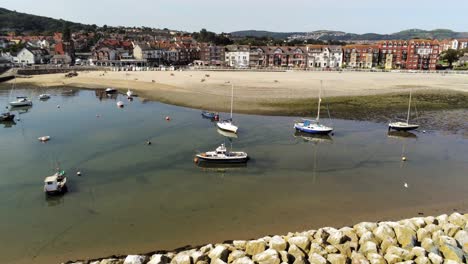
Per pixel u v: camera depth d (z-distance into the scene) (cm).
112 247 2053
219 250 1795
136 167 3372
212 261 1741
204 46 18350
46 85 9912
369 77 11231
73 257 1958
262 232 2212
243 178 3141
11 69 12225
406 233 1944
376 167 3503
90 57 17138
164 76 11056
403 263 1708
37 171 3253
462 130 5097
